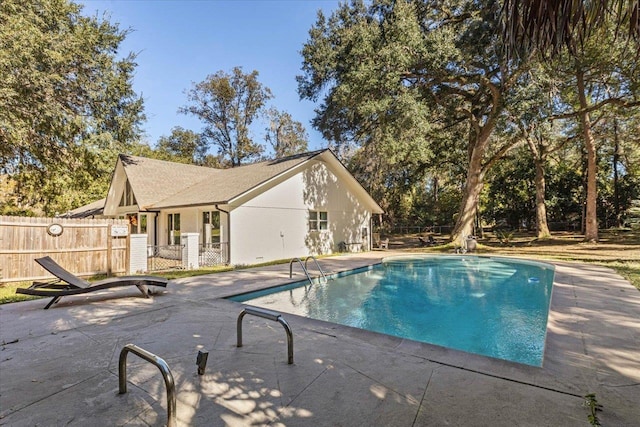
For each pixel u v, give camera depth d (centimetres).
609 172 2561
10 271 838
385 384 290
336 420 239
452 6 1533
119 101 1487
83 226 953
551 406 249
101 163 1411
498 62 1337
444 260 1397
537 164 2108
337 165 1755
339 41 1547
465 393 271
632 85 1351
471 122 1820
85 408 261
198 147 3525
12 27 955
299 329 454
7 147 1170
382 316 668
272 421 240
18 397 278
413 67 1488
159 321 502
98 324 488
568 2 194
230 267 1197
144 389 291
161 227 1658
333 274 998
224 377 311
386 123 1425
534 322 621
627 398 259
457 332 569
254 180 1466
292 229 1545
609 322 457
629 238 1931
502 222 3044
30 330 462
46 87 1082
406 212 3531
